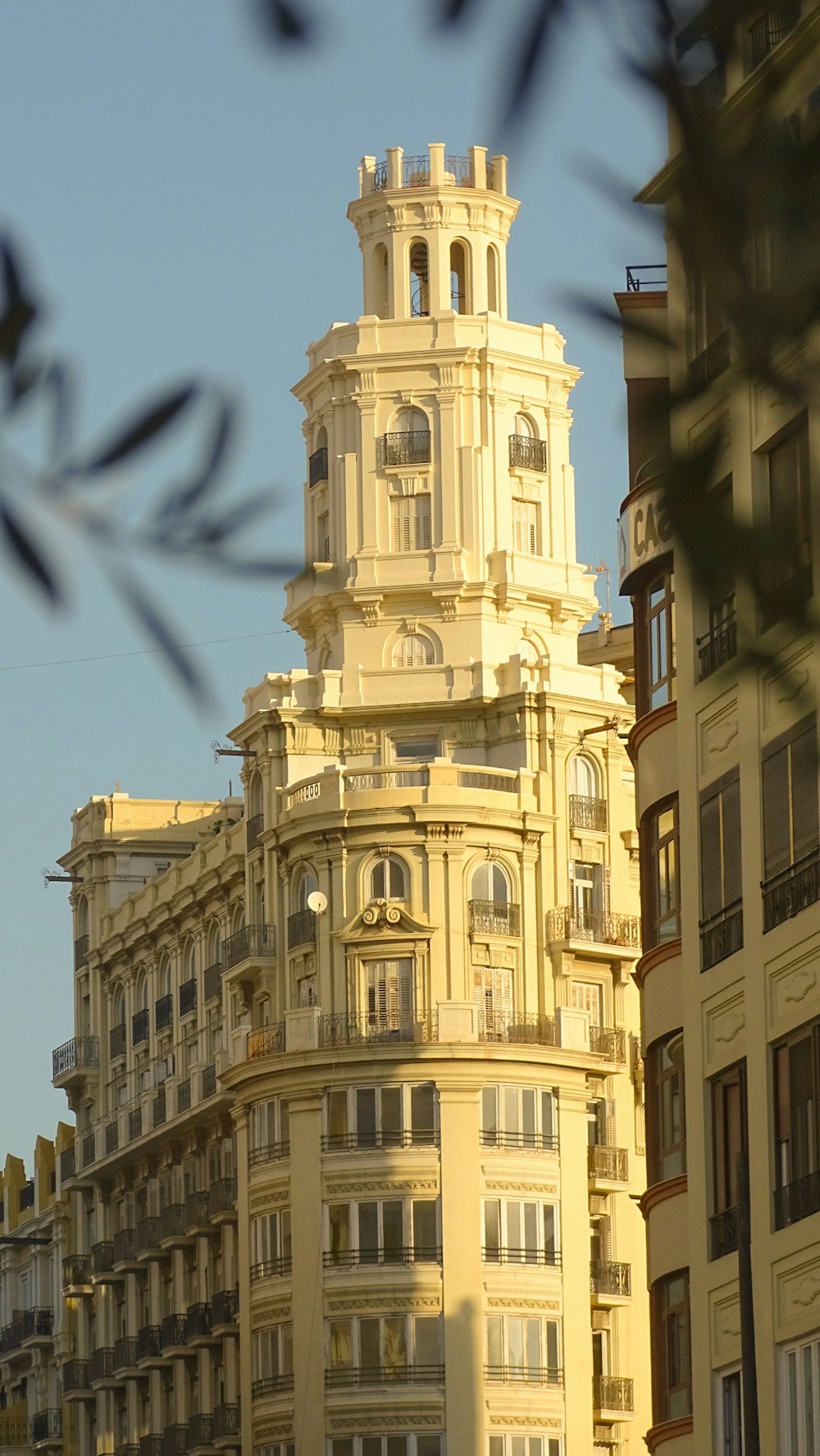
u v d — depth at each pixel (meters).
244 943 123.88
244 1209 117.38
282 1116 115.75
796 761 44.50
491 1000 117.25
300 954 119.69
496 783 119.69
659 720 54.12
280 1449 112.25
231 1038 127.50
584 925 119.56
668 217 5.60
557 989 118.44
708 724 49.31
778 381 5.75
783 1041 44.91
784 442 28.31
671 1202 52.12
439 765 118.69
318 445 129.88
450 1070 112.88
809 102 5.71
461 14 5.33
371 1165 112.38
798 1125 44.03
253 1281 115.62
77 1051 146.88
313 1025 116.00
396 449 126.38
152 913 139.88
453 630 124.12
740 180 5.52
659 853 54.22
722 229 5.54
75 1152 148.00
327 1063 113.75
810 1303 42.84
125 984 144.50
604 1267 116.12
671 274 5.70
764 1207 45.03
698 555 5.69
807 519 5.84
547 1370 111.44
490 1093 113.31
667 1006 53.00
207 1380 128.00
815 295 5.51
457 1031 114.12
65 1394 143.88
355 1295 111.31
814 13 5.67
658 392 5.99
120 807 149.75
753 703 46.50
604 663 134.00
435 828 117.38
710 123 5.54
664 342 5.97
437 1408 109.50
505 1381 110.38
